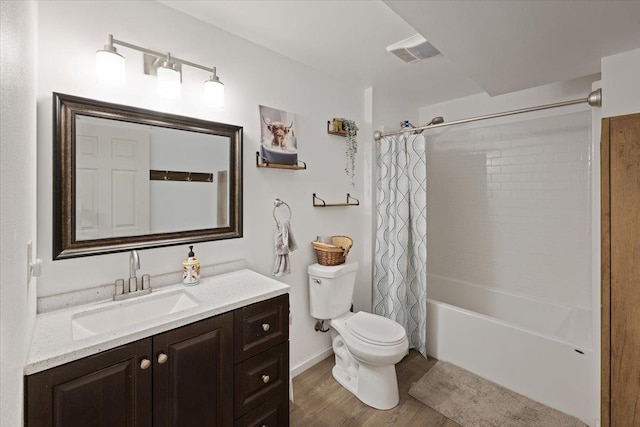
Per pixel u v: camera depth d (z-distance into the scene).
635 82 1.45
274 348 1.46
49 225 1.22
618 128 1.46
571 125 2.41
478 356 2.19
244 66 1.85
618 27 1.27
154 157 1.50
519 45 1.44
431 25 1.28
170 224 1.55
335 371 2.21
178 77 1.47
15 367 0.64
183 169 1.60
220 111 1.74
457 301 3.04
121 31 1.40
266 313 1.43
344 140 2.53
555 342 1.84
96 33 1.33
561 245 2.47
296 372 2.21
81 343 0.95
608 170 1.47
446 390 2.03
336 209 2.48
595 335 1.70
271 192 2.02
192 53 1.63
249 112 1.88
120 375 0.99
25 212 0.78
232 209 1.79
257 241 1.94
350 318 2.12
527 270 2.65
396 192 2.55
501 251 2.80
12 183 0.57
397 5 1.15
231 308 1.29
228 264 1.78
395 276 2.50
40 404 0.84
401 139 2.53
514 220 2.72
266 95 1.97
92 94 1.32
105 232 1.35
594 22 1.24
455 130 3.07
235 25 1.72
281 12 1.61
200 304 1.28
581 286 2.38
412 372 2.24
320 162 2.33
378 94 2.80
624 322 1.41
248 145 1.88
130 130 1.42
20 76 0.67
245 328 1.34
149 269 1.49
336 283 2.15
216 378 1.24
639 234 1.38
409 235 2.54
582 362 1.74
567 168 2.43
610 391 1.44
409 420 1.78
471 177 2.98
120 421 0.99
